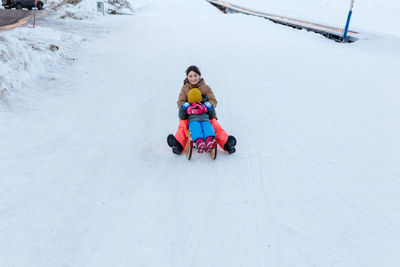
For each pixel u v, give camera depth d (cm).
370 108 629
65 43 1075
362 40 1312
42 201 348
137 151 464
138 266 274
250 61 988
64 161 425
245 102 666
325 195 369
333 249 292
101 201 354
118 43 1175
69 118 554
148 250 291
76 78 770
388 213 341
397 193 374
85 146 466
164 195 368
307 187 383
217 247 296
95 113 580
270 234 311
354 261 279
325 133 526
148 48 1109
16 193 358
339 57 1063
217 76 839
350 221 328
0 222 315
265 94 714
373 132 529
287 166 429
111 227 317
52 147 458
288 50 1163
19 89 634
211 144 414
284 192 374
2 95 570
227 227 320
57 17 1711
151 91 710
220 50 1123
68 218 326
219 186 386
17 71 673
